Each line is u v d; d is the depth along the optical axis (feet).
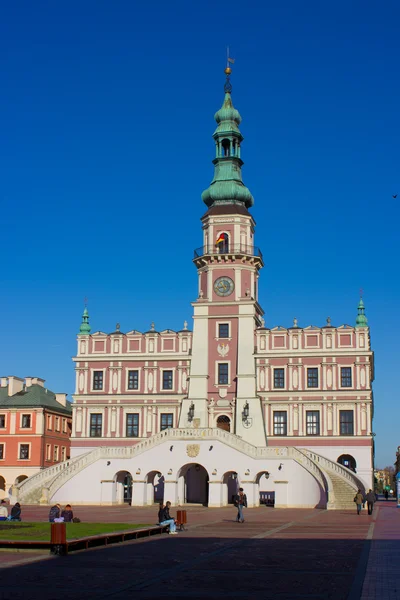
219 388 301.84
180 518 148.56
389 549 111.24
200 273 317.83
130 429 308.19
